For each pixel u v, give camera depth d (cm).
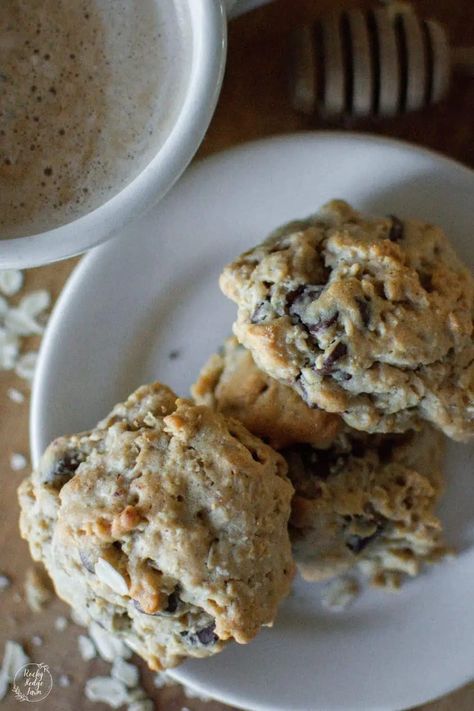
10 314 41
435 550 38
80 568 33
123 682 40
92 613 34
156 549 32
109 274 38
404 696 38
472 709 40
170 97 32
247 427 36
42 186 33
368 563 38
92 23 32
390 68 38
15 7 32
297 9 41
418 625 39
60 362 38
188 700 40
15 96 33
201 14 31
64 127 33
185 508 33
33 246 31
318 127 41
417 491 37
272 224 39
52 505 34
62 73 33
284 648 38
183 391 39
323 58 38
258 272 34
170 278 39
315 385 34
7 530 41
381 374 34
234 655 38
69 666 41
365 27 39
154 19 32
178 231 39
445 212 38
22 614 41
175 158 31
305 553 37
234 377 37
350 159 38
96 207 33
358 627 39
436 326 34
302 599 39
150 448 33
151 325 39
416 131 41
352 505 36
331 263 34
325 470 36
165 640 34
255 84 41
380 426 35
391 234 36
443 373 34
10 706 41
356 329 33
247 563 33
